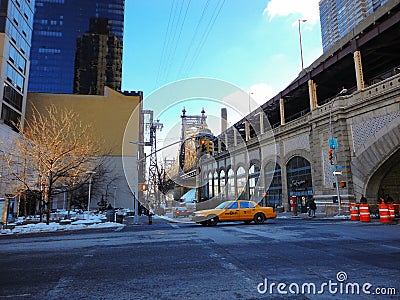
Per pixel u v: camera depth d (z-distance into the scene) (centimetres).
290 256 638
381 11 1986
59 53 9819
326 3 8738
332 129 2269
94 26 10194
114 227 1658
